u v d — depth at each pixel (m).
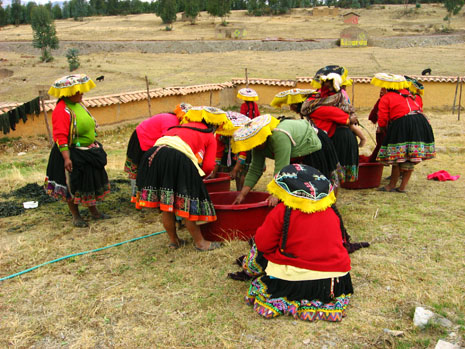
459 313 3.70
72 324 3.83
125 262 4.98
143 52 53.88
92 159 5.99
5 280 4.64
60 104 5.77
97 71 37.53
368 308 3.85
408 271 4.43
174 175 4.80
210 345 3.48
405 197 6.85
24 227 6.24
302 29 74.62
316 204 3.57
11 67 45.22
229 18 94.50
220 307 3.98
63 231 6.02
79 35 75.56
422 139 6.76
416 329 3.52
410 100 6.84
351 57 43.00
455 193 6.91
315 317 3.69
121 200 7.45
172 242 5.29
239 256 4.94
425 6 98.81
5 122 14.02
